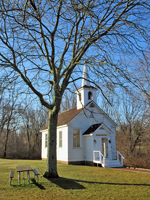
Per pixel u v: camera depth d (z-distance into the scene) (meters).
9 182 10.05
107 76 10.61
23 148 38.44
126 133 29.20
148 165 20.12
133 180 11.35
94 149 20.62
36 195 7.86
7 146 37.84
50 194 8.03
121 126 30.78
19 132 40.94
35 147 38.81
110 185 9.88
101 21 11.02
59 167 17.56
